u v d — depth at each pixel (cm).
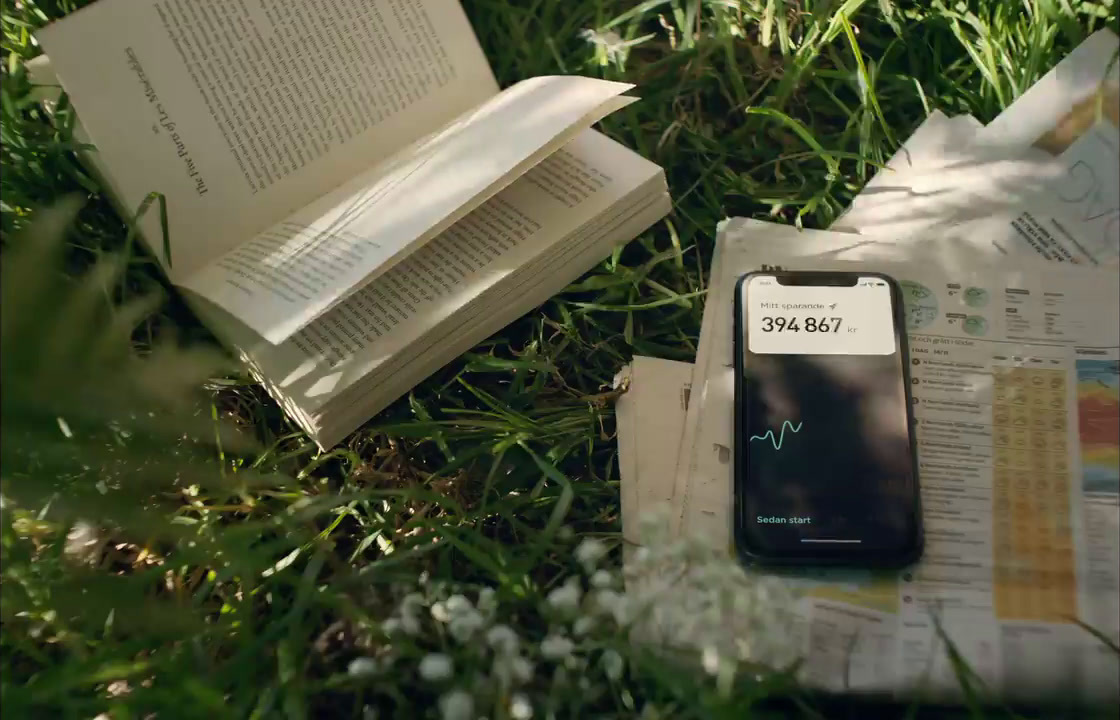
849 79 84
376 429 72
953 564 65
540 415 75
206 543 60
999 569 65
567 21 90
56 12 86
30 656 64
